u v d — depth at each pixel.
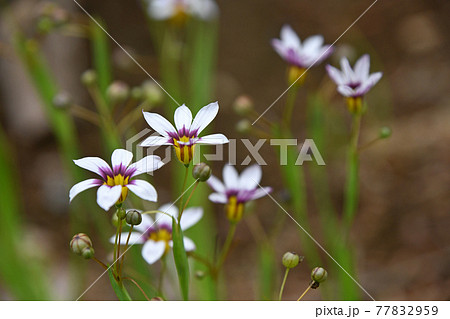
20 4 0.41
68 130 0.25
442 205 0.33
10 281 0.26
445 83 0.41
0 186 0.26
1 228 0.26
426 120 0.39
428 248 0.31
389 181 0.36
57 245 0.35
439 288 0.29
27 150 0.42
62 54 0.42
